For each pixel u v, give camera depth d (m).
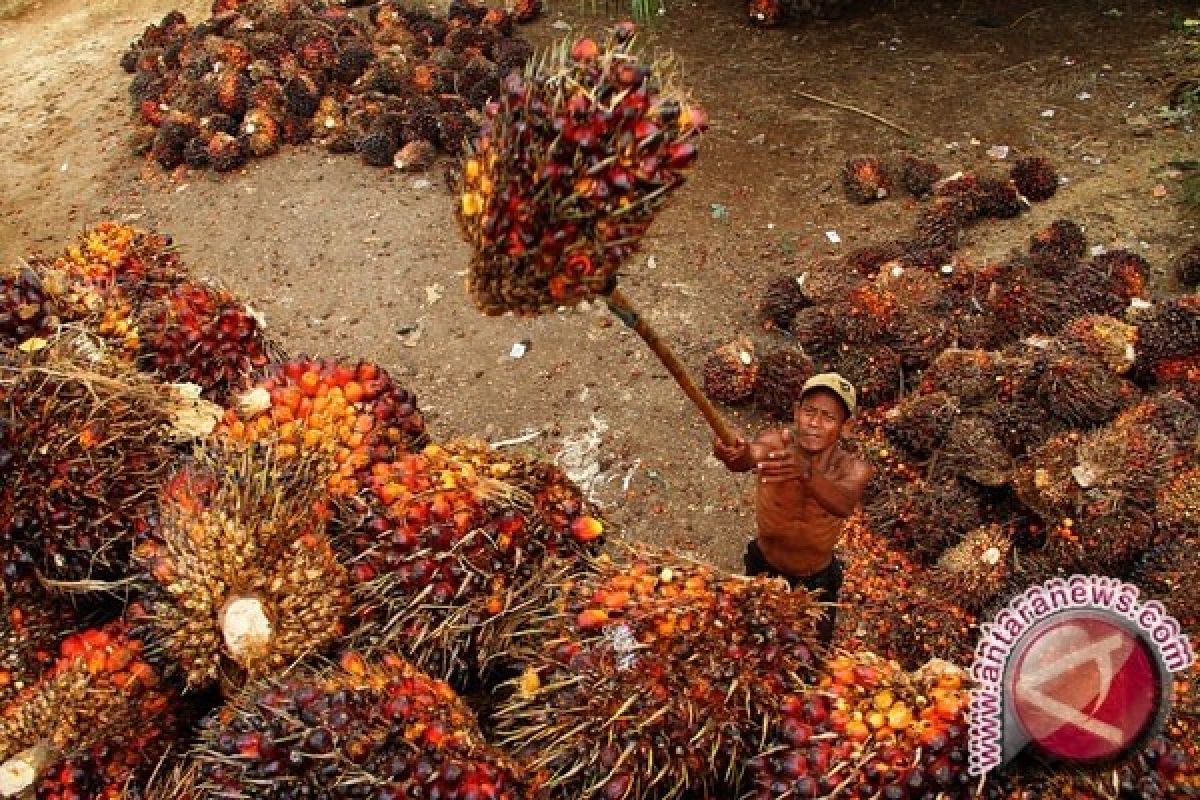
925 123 6.98
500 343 5.72
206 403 3.10
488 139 2.08
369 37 8.29
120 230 3.92
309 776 2.32
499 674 2.85
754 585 2.71
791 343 5.50
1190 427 4.20
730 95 7.47
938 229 5.85
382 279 6.27
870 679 2.57
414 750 2.38
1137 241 5.82
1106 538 4.00
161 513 2.71
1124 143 6.55
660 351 2.58
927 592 4.06
